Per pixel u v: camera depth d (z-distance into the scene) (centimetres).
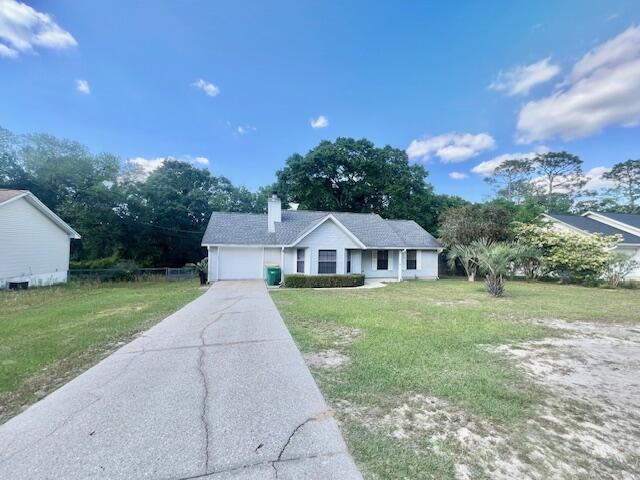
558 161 4069
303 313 799
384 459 238
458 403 330
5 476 216
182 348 512
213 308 868
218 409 312
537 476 220
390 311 834
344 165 2894
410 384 375
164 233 2870
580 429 283
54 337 568
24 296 1116
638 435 274
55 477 215
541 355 489
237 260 1705
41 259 1548
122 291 1297
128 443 254
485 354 487
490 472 224
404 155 3025
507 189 4456
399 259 1859
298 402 329
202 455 239
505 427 286
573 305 951
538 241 1700
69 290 1335
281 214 2014
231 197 3731
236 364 440
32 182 2184
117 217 2503
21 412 309
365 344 532
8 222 1336
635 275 1989
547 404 330
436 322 706
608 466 232
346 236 1722
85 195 2342
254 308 869
